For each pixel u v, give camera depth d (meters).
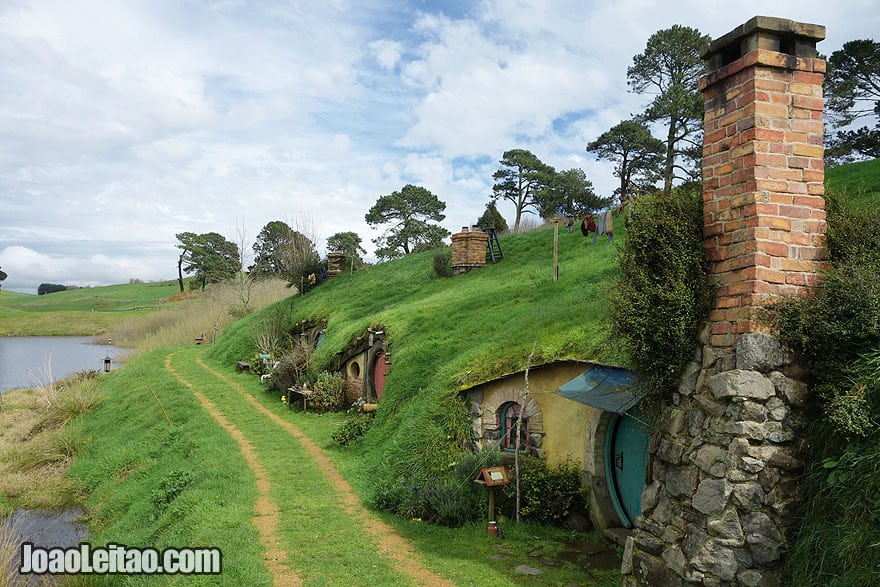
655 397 6.76
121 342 52.78
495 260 25.78
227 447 15.13
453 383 12.52
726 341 5.88
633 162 39.94
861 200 8.30
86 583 9.73
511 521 9.84
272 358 26.92
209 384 25.06
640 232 6.52
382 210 63.75
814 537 5.09
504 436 10.66
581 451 9.65
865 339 5.30
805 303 5.62
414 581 7.76
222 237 89.44
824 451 5.33
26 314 75.44
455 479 10.71
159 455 16.44
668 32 37.22
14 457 18.98
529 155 60.22
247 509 10.59
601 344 9.45
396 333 18.56
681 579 5.90
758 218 5.71
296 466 13.75
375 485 11.81
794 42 6.00
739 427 5.55
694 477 5.97
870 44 32.62
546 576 7.80
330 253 35.66
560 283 17.41
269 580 7.73
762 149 5.80
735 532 5.46
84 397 24.34
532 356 10.18
